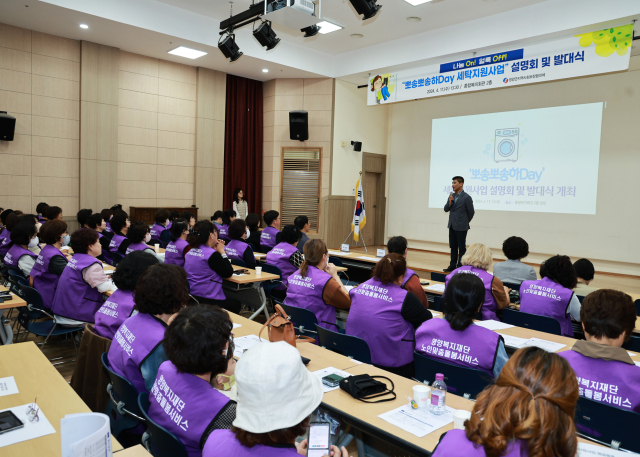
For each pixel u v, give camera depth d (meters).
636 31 5.91
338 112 9.75
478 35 7.03
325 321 3.12
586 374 1.71
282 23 5.37
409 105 10.66
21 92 7.40
